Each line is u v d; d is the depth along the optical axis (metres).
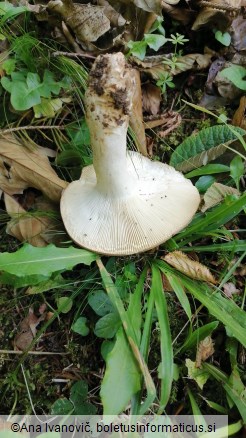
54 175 0.23
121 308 0.19
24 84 0.24
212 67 0.26
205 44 0.27
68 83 0.25
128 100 0.18
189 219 0.21
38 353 0.21
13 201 0.23
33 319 0.22
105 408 0.17
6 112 0.25
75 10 0.24
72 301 0.22
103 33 0.25
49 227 0.23
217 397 0.21
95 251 0.20
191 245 0.24
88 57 0.25
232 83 0.26
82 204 0.22
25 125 0.25
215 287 0.22
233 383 0.20
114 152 0.19
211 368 0.21
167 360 0.18
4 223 0.23
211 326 0.20
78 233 0.21
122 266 0.22
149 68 0.26
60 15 0.25
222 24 0.26
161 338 0.19
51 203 0.24
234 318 0.20
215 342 0.22
